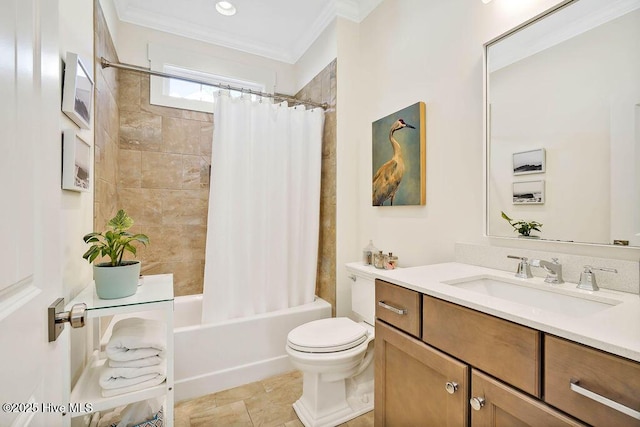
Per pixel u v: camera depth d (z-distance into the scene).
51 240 0.62
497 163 1.31
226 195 1.99
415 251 1.75
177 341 1.72
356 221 2.27
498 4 1.32
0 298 0.43
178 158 2.40
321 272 2.41
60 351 0.68
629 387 0.55
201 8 2.21
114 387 1.13
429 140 1.66
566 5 1.09
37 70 0.56
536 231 1.17
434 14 1.64
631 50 0.94
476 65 1.41
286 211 2.19
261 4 2.18
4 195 0.44
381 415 1.19
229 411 1.61
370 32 2.15
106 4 1.78
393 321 1.14
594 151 1.02
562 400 0.65
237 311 2.01
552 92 1.13
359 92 2.26
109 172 1.88
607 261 0.98
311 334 1.52
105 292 1.17
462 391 0.86
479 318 0.83
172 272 2.38
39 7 0.57
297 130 2.26
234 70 2.63
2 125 0.43
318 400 1.49
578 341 0.62
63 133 1.08
